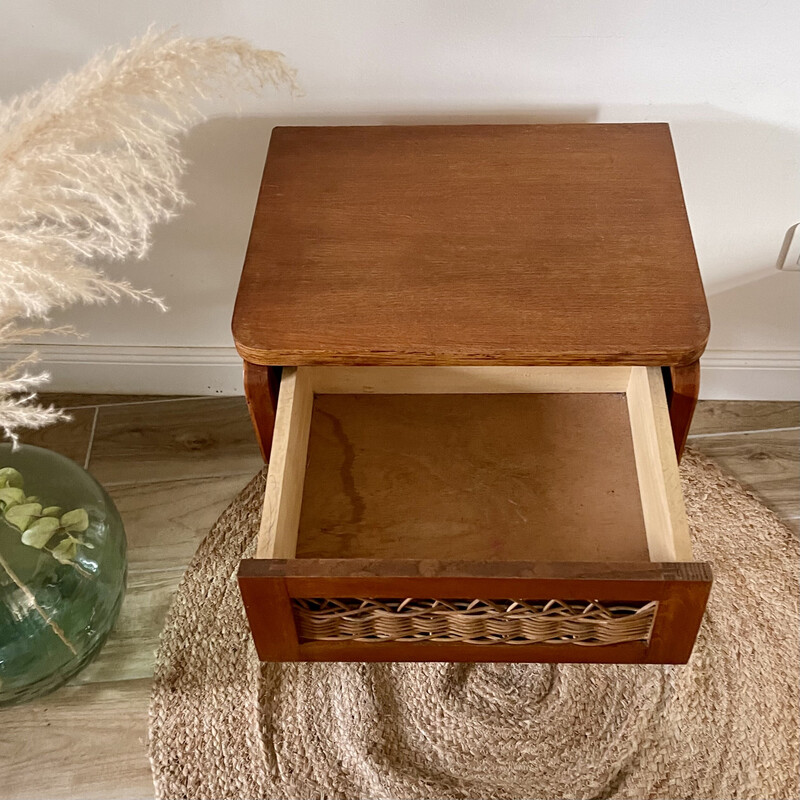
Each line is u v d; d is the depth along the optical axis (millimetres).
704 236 1169
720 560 1226
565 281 854
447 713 1115
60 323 1303
